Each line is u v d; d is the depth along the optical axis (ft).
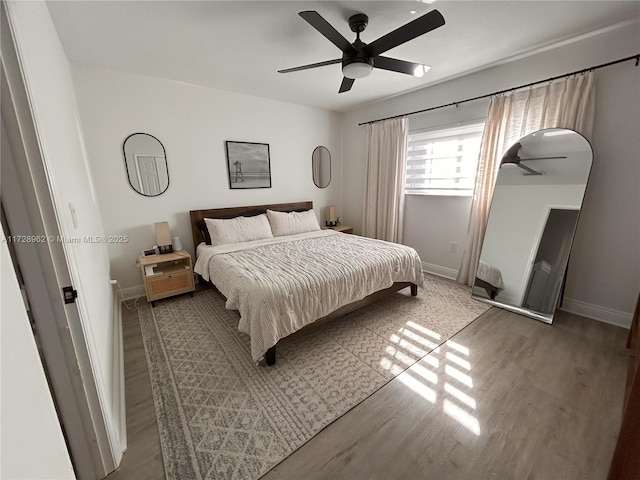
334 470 3.98
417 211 12.41
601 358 6.27
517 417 4.80
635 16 6.39
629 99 6.91
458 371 5.97
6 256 1.33
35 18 3.83
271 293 6.07
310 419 4.82
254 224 11.28
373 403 5.16
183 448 4.30
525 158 8.54
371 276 7.87
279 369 6.09
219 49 7.59
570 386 5.47
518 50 7.95
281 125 12.95
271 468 4.01
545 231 8.17
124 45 7.27
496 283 9.11
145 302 9.58
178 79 9.89
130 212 9.80
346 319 8.23
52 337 3.19
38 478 1.38
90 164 8.82
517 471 3.94
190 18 6.13
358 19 6.09
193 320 8.30
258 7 5.80
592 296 8.06
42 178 2.82
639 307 6.23
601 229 7.68
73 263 3.27
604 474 3.88
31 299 3.01
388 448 4.29
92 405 3.61
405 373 5.93
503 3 5.84
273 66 8.74
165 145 10.16
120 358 6.24
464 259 10.54
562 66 7.77
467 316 8.38
